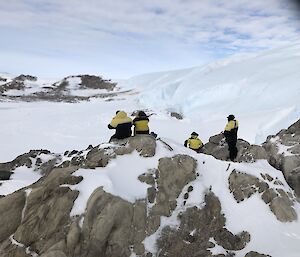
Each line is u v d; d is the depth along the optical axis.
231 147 10.66
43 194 7.64
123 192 7.27
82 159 9.25
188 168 8.44
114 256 6.70
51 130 31.53
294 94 27.12
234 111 30.33
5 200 7.70
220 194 8.30
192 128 29.56
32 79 81.50
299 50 41.66
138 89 65.25
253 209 7.96
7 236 7.37
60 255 6.50
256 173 8.70
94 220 6.79
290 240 7.30
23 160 14.72
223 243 7.38
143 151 8.43
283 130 12.12
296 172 9.11
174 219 7.63
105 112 40.69
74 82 76.88
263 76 33.25
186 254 7.09
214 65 49.75
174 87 45.41
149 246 7.04
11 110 44.41
